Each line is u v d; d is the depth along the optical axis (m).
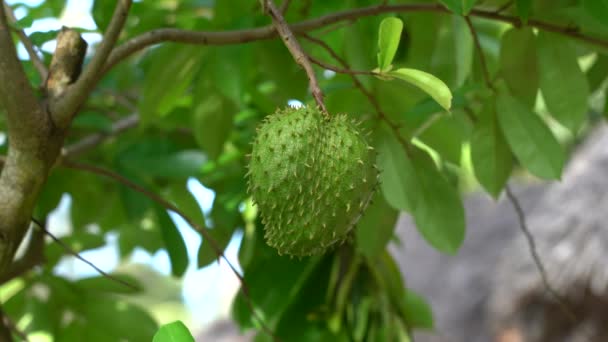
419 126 1.72
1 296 2.15
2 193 1.43
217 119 1.91
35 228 1.90
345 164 1.43
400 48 1.91
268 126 1.46
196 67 1.83
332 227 1.44
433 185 1.69
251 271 1.90
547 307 4.01
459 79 1.74
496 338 4.39
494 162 1.73
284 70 1.86
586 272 3.86
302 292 1.88
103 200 2.19
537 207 4.53
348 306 1.87
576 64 1.68
